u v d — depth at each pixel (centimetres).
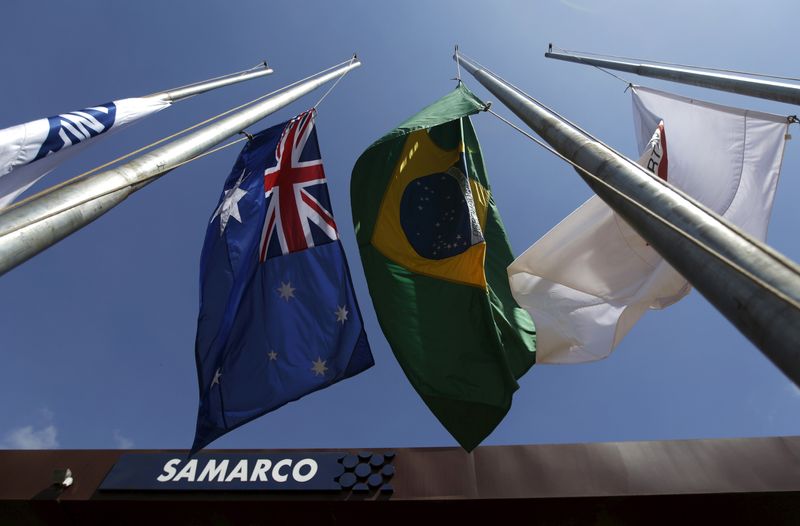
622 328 915
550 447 1230
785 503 1118
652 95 1250
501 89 952
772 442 1195
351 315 754
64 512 1188
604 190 537
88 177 567
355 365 721
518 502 1141
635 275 902
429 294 781
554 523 1180
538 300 909
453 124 951
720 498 1112
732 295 355
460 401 695
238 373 723
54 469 1238
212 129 817
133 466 1233
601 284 895
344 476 1193
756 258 361
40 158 716
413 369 720
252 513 1186
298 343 741
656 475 1153
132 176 611
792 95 1051
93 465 1253
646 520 1162
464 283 785
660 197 466
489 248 955
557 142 663
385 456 1236
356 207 860
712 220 417
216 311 752
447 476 1188
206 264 788
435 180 899
